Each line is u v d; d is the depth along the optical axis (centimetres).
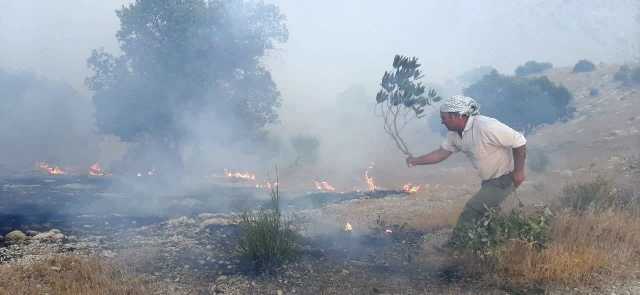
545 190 888
